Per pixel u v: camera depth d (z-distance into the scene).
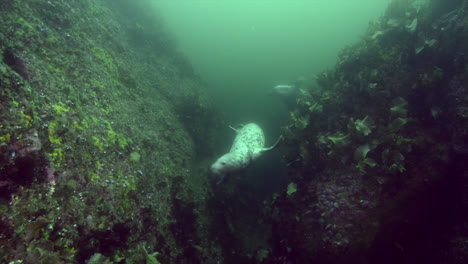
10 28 3.24
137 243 3.02
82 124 3.21
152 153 4.50
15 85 2.41
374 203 3.75
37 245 1.85
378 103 4.54
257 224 6.67
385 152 3.89
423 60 4.68
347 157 4.21
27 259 1.74
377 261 3.66
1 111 2.12
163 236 3.61
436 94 4.24
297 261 4.15
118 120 4.14
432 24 4.98
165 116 6.15
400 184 3.75
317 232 3.97
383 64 4.82
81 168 2.79
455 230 3.61
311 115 5.10
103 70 4.76
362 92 4.76
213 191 5.90
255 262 4.89
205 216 5.06
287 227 4.48
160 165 4.50
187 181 5.14
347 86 5.03
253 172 8.47
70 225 2.28
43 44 3.65
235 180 6.85
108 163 3.26
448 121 4.00
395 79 4.65
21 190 2.02
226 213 5.82
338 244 3.70
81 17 5.33
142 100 5.67
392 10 5.73
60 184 2.40
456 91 4.08
